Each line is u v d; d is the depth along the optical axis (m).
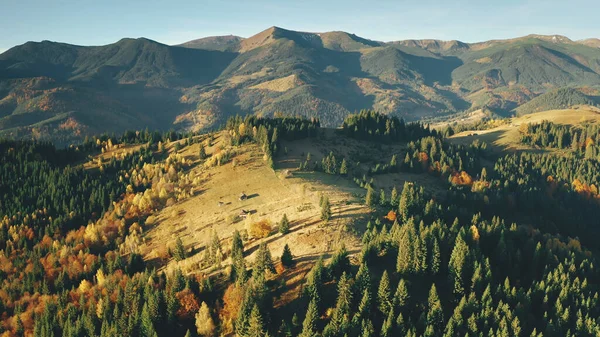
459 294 114.44
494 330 103.88
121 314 126.25
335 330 101.94
